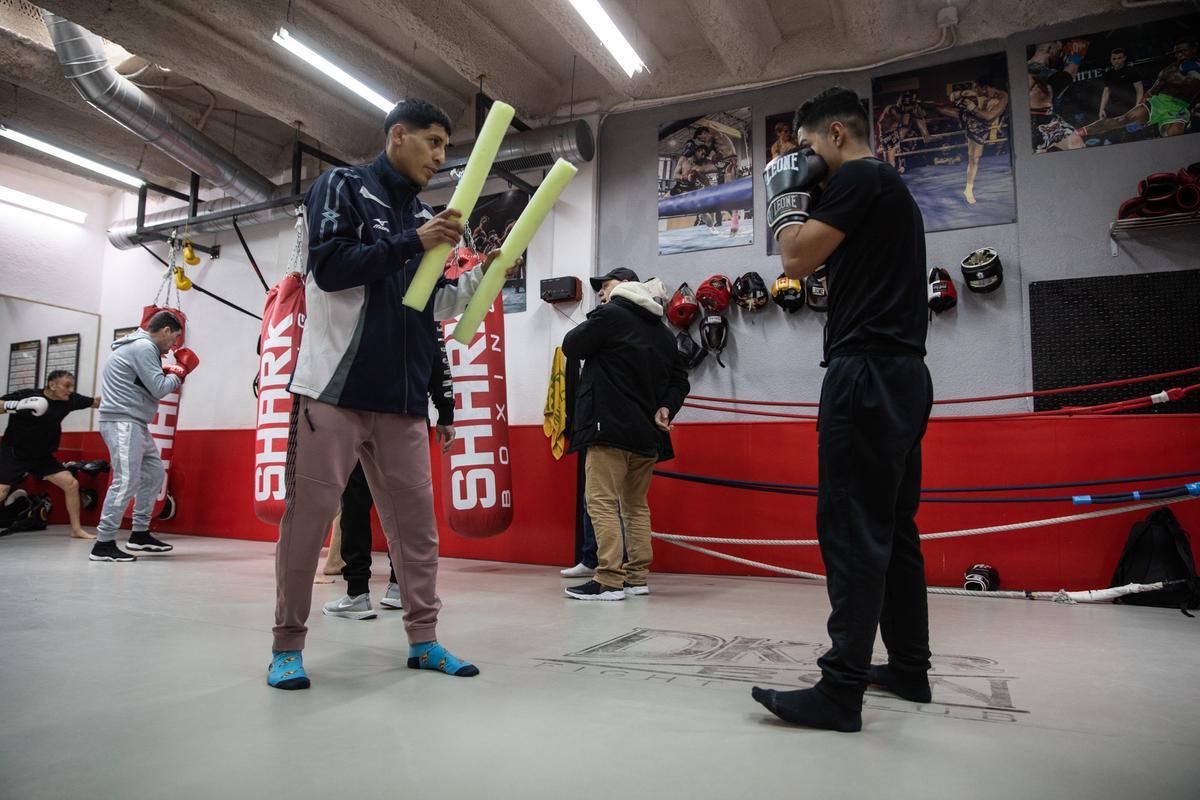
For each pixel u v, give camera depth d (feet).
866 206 5.15
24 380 24.48
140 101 17.72
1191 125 13.51
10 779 3.85
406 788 3.74
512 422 18.48
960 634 8.52
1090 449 12.10
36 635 7.79
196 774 3.93
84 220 25.84
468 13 16.06
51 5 14.48
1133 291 13.41
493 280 6.32
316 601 10.55
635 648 7.45
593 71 18.78
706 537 14.25
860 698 4.83
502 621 9.03
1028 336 14.08
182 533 21.33
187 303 24.16
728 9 14.93
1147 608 10.75
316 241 5.82
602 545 11.21
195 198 22.15
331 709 5.18
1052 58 14.55
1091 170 14.05
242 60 17.63
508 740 4.53
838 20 16.05
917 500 5.67
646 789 3.75
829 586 5.04
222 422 23.00
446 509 13.34
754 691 5.15
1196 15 13.67
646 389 11.55
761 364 16.14
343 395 5.93
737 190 17.01
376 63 18.08
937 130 15.26
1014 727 4.89
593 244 18.17
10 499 21.25
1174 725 4.96
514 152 17.65
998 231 14.56
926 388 5.22
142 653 6.97
